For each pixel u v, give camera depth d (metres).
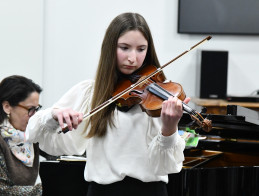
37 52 10.73
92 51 11.12
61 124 3.75
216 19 10.99
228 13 10.98
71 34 11.07
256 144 6.52
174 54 11.16
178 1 10.94
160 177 4.01
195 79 11.18
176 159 3.85
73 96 4.32
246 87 11.26
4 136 5.24
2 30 10.57
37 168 5.59
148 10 11.09
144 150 3.98
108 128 4.04
